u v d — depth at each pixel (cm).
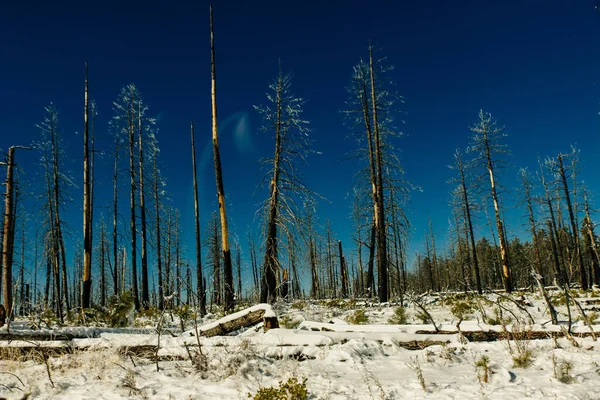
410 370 596
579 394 444
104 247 3372
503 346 700
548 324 802
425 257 4741
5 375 594
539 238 3962
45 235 2105
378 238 2134
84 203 1773
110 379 564
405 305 1906
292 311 1580
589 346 661
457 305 1454
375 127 2205
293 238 1673
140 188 2284
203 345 698
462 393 476
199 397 491
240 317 811
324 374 581
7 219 1619
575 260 3052
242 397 493
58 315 1888
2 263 1706
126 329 878
